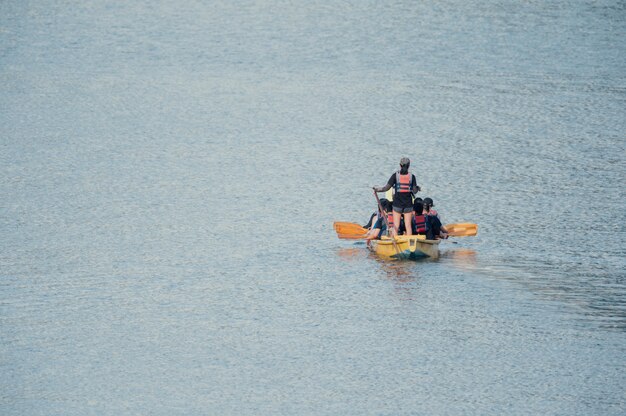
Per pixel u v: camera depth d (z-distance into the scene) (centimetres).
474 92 16975
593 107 15562
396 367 6275
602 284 7838
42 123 14875
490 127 14325
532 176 11581
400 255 8569
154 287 7850
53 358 6425
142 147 13362
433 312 7262
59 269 8288
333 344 6669
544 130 14075
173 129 14550
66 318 7156
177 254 8744
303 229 9588
